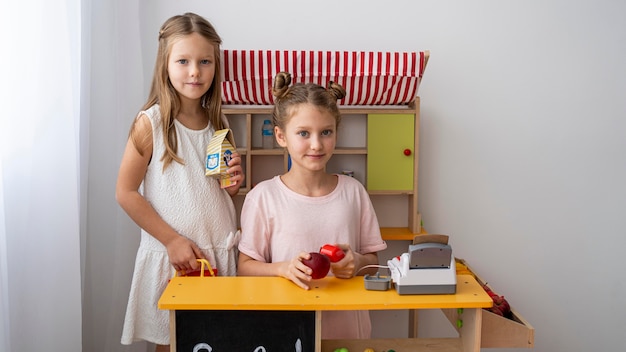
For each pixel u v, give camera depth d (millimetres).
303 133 1277
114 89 1683
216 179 1448
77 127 1481
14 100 1228
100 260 1721
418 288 1079
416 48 1968
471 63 1987
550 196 2068
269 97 1751
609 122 2043
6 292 1222
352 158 1995
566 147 2047
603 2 1996
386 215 2037
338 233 1354
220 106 1501
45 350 1311
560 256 2096
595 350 2129
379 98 1774
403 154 1877
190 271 1389
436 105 2002
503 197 2057
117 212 1719
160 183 1397
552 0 1982
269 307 1032
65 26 1321
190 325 1066
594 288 2115
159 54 1401
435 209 2041
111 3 1654
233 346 1071
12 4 1204
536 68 2008
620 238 2096
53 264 1332
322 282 1155
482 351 2117
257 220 1360
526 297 2105
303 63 1686
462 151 2027
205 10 1907
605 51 2016
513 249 2080
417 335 2035
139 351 1802
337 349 1181
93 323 1730
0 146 1216
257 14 1919
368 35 1950
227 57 1661
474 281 1161
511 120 2023
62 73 1321
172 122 1407
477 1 1967
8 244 1251
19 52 1225
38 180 1293
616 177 2070
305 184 1364
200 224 1404
